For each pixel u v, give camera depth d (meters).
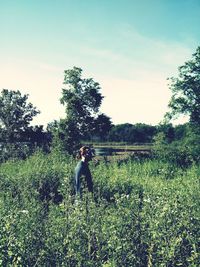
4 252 5.45
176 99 37.94
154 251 6.07
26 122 49.69
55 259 5.79
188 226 6.34
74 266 5.77
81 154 12.20
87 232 6.39
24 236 6.04
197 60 37.75
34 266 5.55
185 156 29.34
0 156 29.12
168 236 6.05
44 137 49.50
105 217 7.07
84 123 50.41
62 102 50.78
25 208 8.52
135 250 6.08
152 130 136.38
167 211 6.50
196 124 37.12
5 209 7.50
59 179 14.66
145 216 6.83
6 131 48.12
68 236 6.07
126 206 7.43
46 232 6.30
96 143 112.38
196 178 14.50
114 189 13.37
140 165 21.16
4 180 14.42
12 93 49.66
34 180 14.40
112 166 21.28
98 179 14.50
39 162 19.59
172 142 36.44
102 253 5.96
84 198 8.64
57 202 12.46
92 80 52.06
